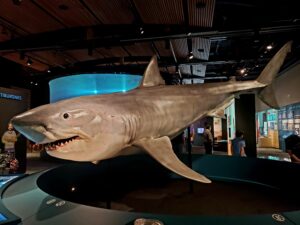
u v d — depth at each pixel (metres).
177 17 5.99
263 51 9.38
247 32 6.36
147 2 5.24
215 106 3.29
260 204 3.24
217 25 6.60
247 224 1.32
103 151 2.04
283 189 3.67
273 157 10.91
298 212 1.46
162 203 3.29
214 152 14.05
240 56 9.59
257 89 3.57
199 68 11.06
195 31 6.50
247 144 7.27
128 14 5.99
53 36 7.32
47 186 2.90
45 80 14.03
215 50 10.76
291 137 4.07
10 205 1.72
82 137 1.88
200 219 1.38
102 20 6.33
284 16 6.06
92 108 1.99
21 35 7.30
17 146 7.12
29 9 5.68
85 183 3.86
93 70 10.38
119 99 2.33
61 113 1.80
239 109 7.38
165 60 9.73
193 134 18.47
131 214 1.46
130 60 10.06
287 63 11.41
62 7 5.59
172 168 2.13
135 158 4.46
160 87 2.87
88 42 6.89
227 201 3.34
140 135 2.39
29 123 1.67
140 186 4.05
